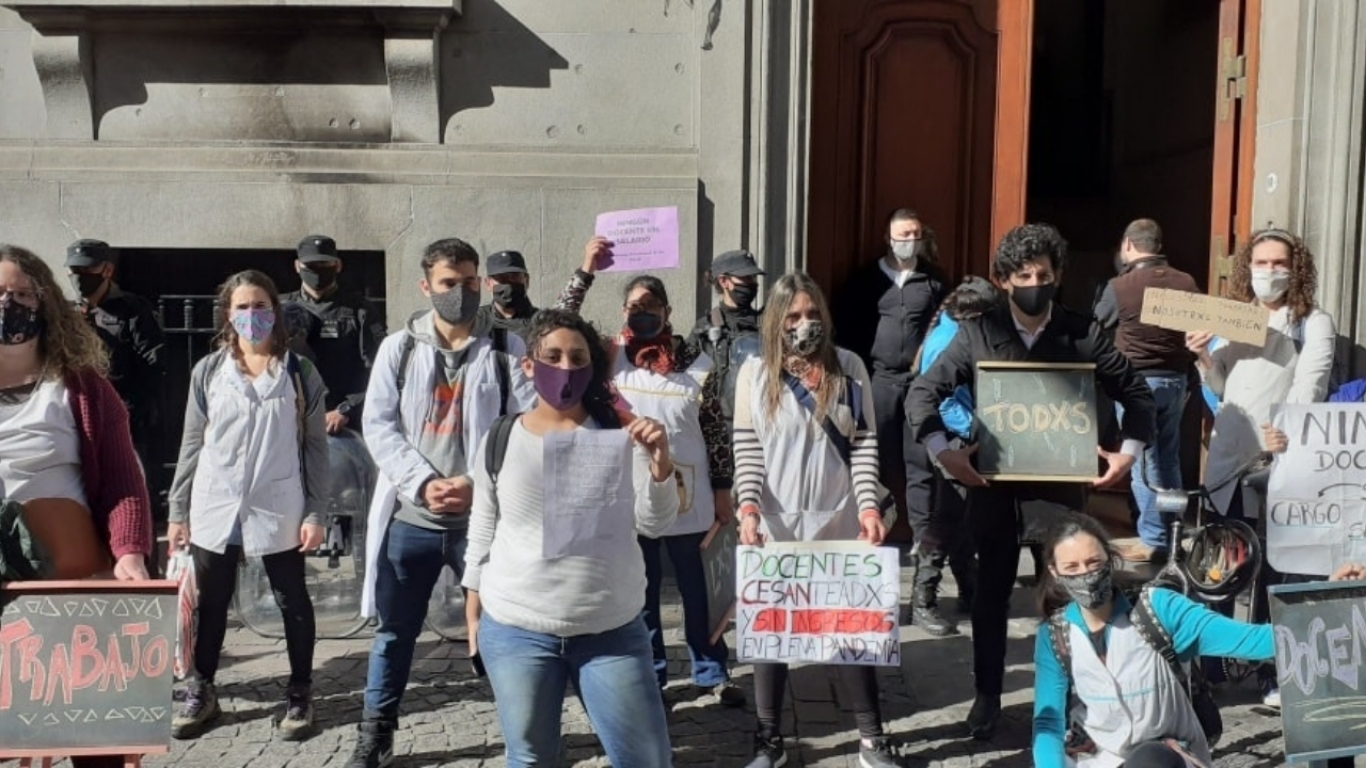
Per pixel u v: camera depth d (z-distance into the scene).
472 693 5.17
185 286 7.14
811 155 7.07
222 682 5.25
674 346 5.04
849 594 4.29
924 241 6.62
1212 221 7.34
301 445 4.81
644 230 5.26
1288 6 6.52
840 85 7.07
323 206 6.75
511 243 6.74
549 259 6.75
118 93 6.84
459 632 5.67
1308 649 3.58
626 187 6.70
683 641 5.77
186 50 6.82
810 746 4.68
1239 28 7.02
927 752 4.61
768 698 4.43
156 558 5.45
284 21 6.71
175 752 4.59
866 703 4.42
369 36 6.77
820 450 4.40
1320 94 6.41
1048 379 4.48
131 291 7.12
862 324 6.80
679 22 6.73
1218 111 7.25
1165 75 10.21
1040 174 11.95
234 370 4.74
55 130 6.83
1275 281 5.07
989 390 4.50
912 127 7.12
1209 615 3.61
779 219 6.74
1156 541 6.88
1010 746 4.65
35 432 3.33
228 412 4.68
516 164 6.73
